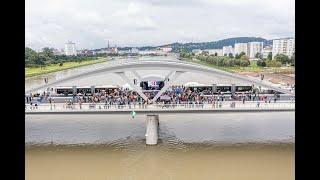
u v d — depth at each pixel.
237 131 44.25
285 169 30.50
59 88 58.03
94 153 35.84
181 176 29.47
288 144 38.41
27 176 29.59
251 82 45.00
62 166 32.16
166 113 40.59
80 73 44.44
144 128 46.22
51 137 42.12
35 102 46.59
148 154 35.56
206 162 32.75
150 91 50.12
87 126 47.66
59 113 40.44
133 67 44.81
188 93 49.94
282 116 53.44
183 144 38.97
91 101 45.69
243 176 29.06
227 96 50.16
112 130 45.28
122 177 29.44
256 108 40.41
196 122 50.22
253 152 35.69
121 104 42.09
